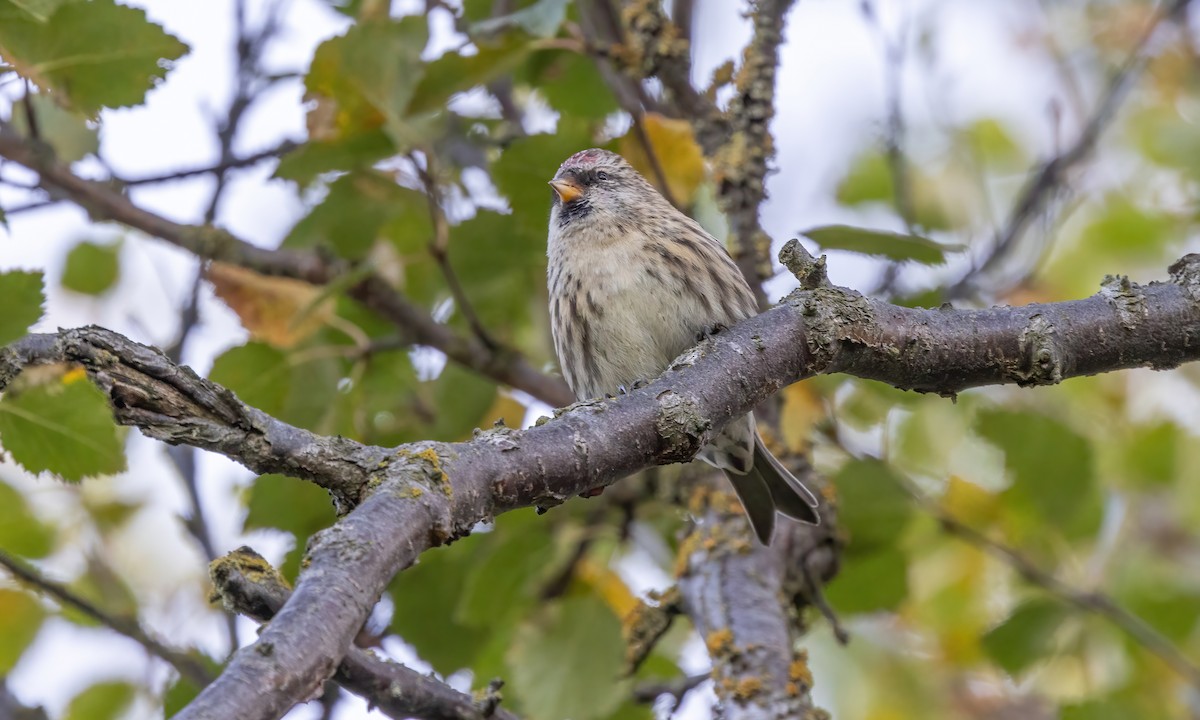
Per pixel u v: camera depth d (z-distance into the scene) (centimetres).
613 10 929
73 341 419
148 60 650
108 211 873
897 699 1050
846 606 910
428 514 425
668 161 842
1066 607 882
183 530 932
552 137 846
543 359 1008
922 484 948
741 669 721
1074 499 884
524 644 804
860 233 753
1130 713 832
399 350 930
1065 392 1110
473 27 765
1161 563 1038
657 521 917
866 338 567
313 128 795
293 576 846
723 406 534
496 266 910
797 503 801
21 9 616
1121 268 1148
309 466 433
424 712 600
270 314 850
